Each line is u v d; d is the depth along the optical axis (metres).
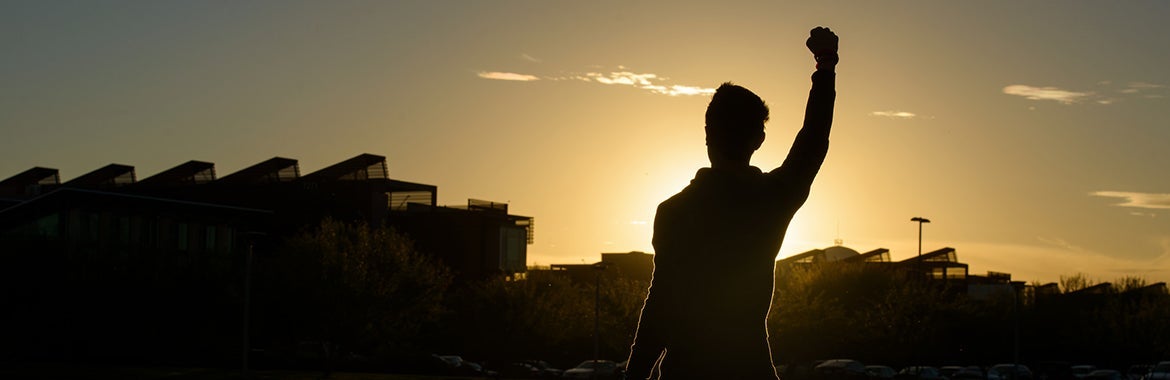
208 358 62.41
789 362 69.19
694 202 2.84
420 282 62.94
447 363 71.62
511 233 115.81
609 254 127.00
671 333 2.82
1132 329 84.12
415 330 62.88
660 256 2.86
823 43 3.09
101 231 71.12
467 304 81.25
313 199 102.19
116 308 59.53
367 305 60.16
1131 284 97.62
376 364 69.06
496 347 80.25
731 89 2.94
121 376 47.44
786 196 2.89
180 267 62.09
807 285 72.88
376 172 109.56
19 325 58.38
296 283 60.00
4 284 56.97
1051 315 90.31
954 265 117.62
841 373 65.31
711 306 2.81
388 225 107.75
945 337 76.94
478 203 118.75
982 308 87.88
